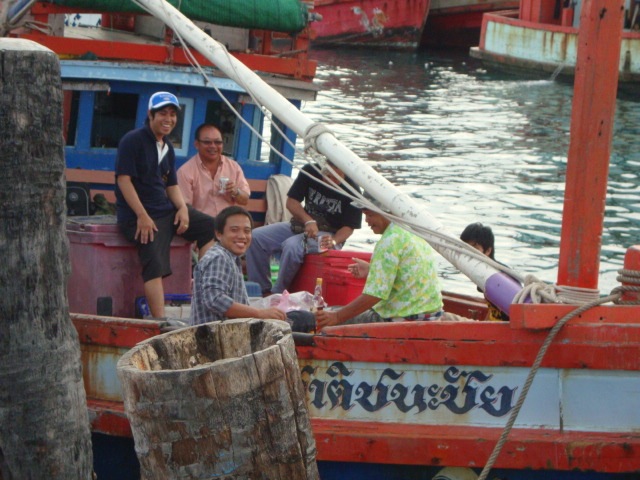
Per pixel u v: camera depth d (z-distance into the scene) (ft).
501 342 34.09
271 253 52.11
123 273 43.29
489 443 34.14
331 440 34.71
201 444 23.31
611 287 73.00
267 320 25.54
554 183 111.86
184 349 25.36
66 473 26.17
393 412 34.91
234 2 55.42
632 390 33.83
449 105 174.09
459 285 73.87
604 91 33.76
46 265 25.25
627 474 34.71
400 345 34.55
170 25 44.09
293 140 59.26
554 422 34.22
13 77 24.26
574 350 33.71
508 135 144.66
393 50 274.57
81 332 37.17
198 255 46.14
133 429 23.99
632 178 116.16
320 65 234.17
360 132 143.64
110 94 54.65
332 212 51.16
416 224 36.88
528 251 82.94
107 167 54.85
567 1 216.13
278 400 23.52
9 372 25.34
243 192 52.03
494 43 227.81
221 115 57.67
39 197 24.89
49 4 53.11
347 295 48.11
